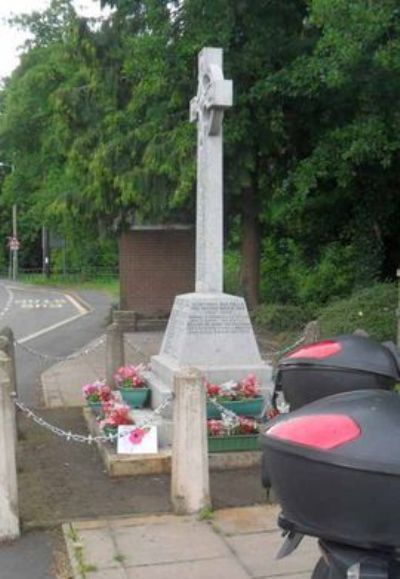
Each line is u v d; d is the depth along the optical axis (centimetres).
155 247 2316
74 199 2189
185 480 584
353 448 208
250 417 772
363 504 206
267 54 1537
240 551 508
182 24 1567
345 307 1249
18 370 1492
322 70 1327
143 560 496
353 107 1568
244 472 700
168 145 1659
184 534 542
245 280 1861
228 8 1496
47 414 1013
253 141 1628
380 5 1144
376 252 1769
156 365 891
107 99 2058
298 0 1530
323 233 1991
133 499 633
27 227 7794
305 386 313
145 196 1858
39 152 3722
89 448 812
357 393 241
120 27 1947
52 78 2941
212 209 884
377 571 213
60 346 1944
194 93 1622
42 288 5309
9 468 548
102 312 3138
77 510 606
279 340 1441
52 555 520
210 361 831
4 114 3944
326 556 228
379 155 1428
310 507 213
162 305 2319
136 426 719
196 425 582
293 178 1566
